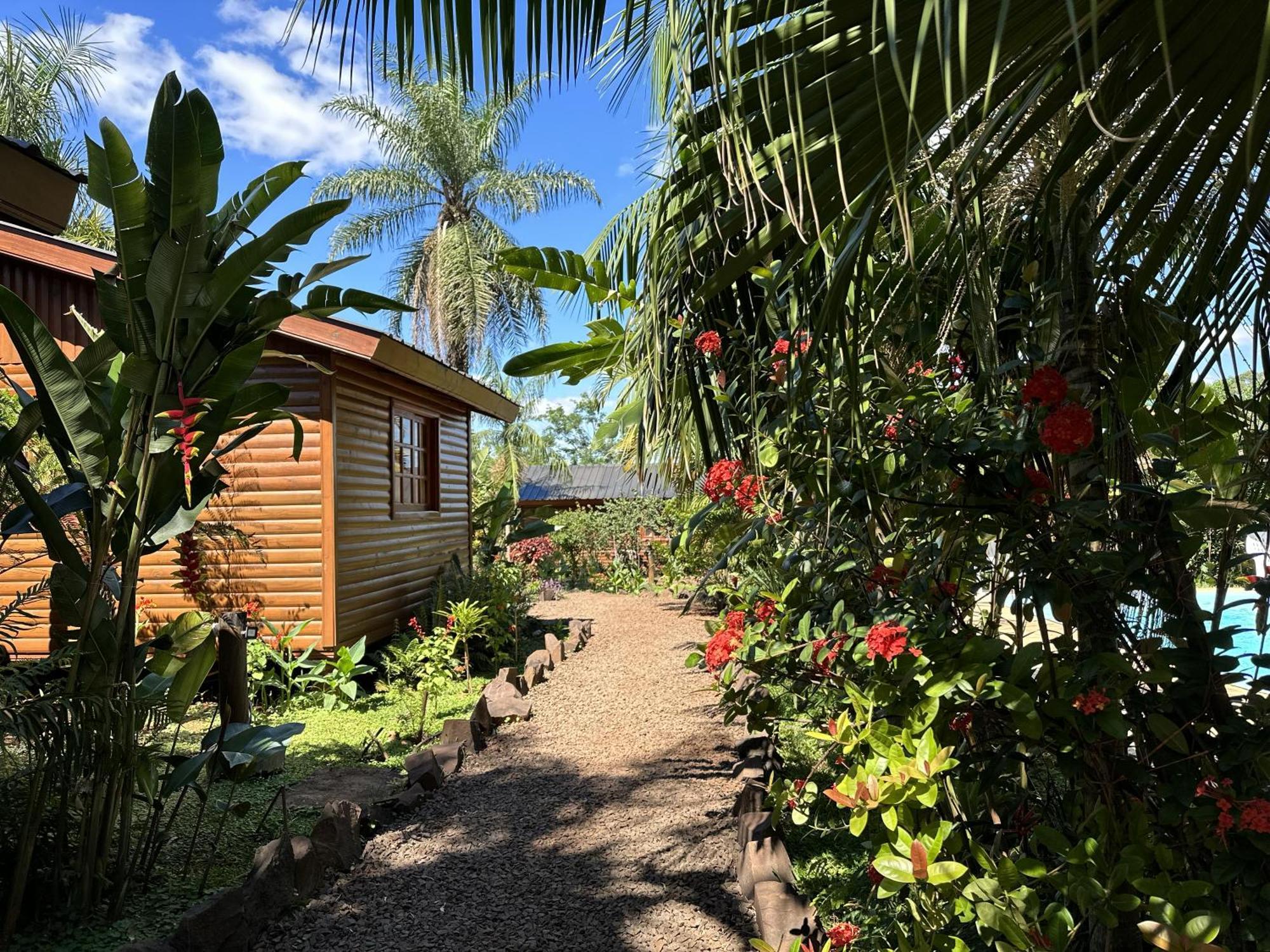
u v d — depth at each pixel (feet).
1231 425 6.69
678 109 4.58
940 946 6.38
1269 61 3.96
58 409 9.37
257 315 10.49
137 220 9.40
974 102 4.12
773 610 8.70
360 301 11.38
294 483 21.93
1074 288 6.63
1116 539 6.14
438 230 69.05
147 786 9.83
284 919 9.62
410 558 27.94
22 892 8.72
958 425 7.06
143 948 8.00
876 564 7.74
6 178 20.22
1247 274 6.78
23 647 21.08
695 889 10.38
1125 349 7.03
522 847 11.83
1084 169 6.17
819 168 4.18
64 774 9.00
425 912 9.89
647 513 56.75
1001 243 7.79
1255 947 5.72
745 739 16.01
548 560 57.72
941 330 7.98
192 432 9.61
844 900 9.45
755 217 4.22
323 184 66.13
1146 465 7.07
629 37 5.20
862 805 6.21
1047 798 7.44
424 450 31.04
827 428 5.97
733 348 9.33
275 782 14.88
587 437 124.67
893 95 3.91
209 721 18.76
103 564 9.72
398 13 5.03
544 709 20.61
